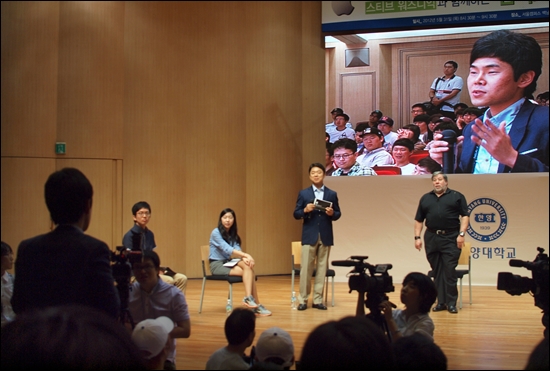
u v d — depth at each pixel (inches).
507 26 275.7
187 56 319.6
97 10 302.5
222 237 206.8
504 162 273.9
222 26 322.7
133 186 306.7
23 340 18.4
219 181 320.5
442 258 208.4
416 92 288.0
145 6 311.9
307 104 324.8
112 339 19.3
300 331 169.8
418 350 54.8
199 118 319.9
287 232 324.5
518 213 271.6
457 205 208.2
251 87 322.0
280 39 324.2
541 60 271.6
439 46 284.8
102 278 69.5
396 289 262.2
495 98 276.1
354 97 296.4
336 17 292.8
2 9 292.8
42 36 296.5
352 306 216.4
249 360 103.0
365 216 288.2
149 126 310.7
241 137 323.0
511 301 228.2
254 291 202.8
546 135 269.4
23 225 291.7
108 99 303.1
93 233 298.4
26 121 293.6
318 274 212.2
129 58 308.0
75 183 72.2
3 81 292.7
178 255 313.4
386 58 292.8
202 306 219.9
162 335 80.4
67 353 18.1
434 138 284.0
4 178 290.4
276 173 323.3
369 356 34.5
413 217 283.3
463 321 186.1
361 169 292.4
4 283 134.5
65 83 298.8
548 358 39.3
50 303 67.9
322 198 212.8
